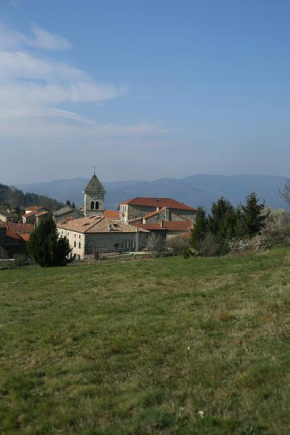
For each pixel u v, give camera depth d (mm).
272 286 16859
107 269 29969
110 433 6641
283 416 6383
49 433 6887
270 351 9266
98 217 80312
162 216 107062
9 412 7707
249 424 6281
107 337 11984
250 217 38500
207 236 39125
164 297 16938
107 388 8414
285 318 11758
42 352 11141
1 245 75625
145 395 7766
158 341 11188
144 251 73062
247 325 11664
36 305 18250
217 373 8484
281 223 34344
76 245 75688
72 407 7746
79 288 22062
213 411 6902
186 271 24297
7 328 14055
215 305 14688
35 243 42188
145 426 6645
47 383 8953
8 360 10742
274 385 7512
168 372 8938
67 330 13094
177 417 6809
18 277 30484
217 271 22797
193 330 11805
